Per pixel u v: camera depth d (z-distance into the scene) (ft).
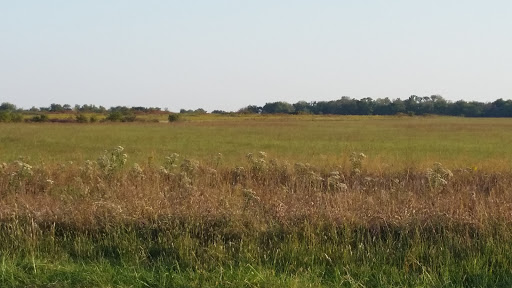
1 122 216.74
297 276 22.24
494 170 49.67
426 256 24.30
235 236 26.55
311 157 65.41
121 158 45.27
